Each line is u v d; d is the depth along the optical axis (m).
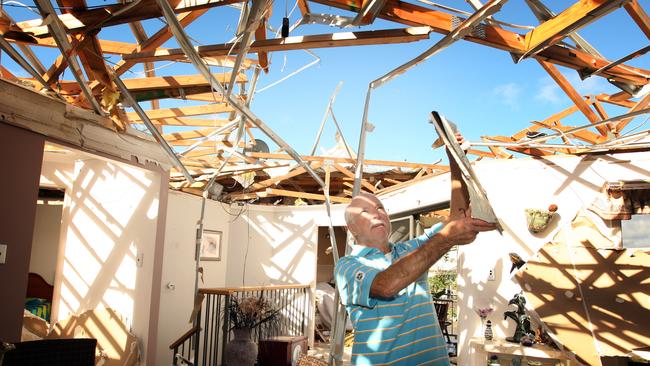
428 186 6.88
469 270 6.07
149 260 5.76
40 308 7.06
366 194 2.21
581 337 4.93
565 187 5.69
